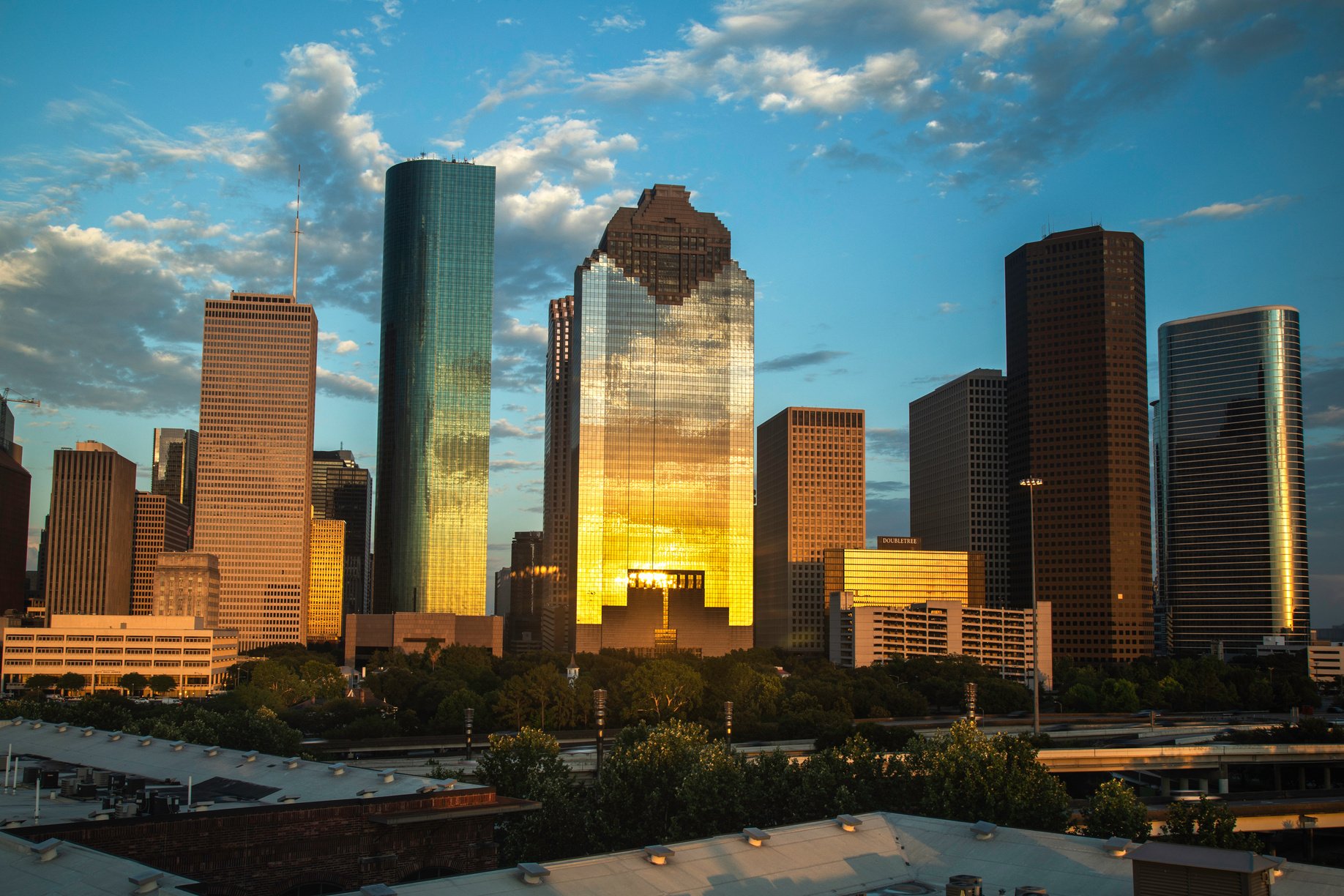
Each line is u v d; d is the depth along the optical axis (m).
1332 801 185.25
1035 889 72.88
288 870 92.94
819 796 138.75
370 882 97.06
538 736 159.88
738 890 75.75
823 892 77.31
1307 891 69.75
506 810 104.12
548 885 72.31
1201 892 63.62
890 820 93.44
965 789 129.50
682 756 145.88
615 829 138.12
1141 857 66.19
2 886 68.75
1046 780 133.38
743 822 135.38
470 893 69.62
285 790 114.75
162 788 116.81
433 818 99.00
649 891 73.75
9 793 119.06
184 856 87.56
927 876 81.75
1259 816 171.50
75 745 147.25
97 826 83.75
